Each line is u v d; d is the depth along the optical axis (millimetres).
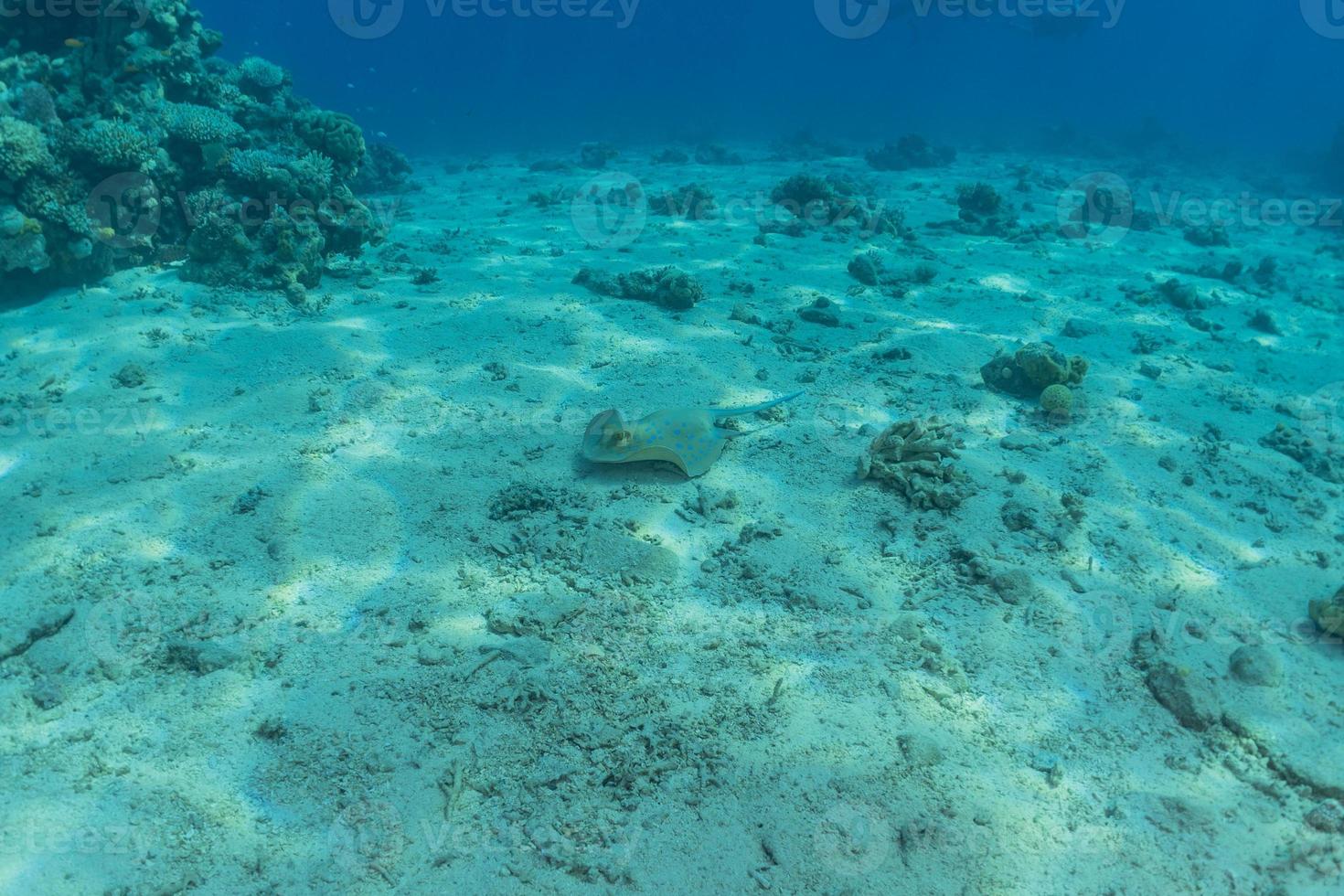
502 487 1854
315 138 3100
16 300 2600
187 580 1557
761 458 1996
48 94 2574
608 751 1278
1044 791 1249
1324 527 1868
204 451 1926
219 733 1294
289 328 2537
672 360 2473
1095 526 1796
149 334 2418
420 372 2340
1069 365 2357
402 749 1274
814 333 2750
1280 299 3557
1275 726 1348
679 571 1635
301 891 1108
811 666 1431
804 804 1212
